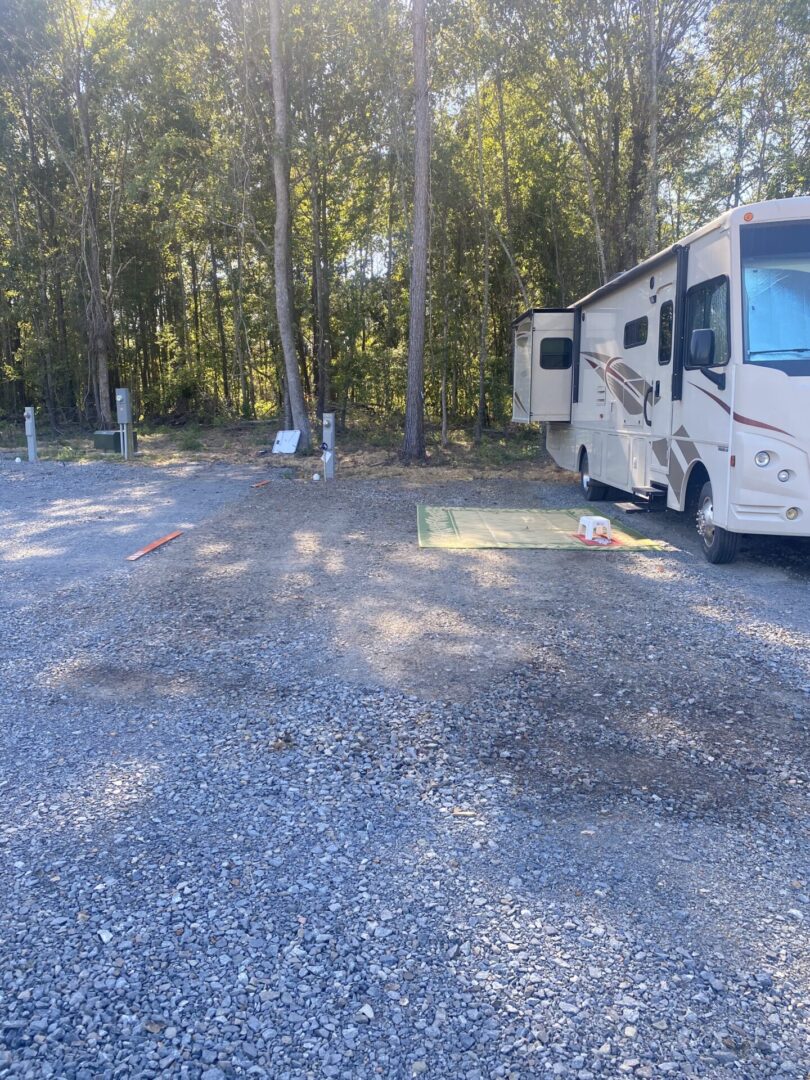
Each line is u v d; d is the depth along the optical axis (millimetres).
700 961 2926
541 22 18484
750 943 3025
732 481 8344
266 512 12781
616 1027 2625
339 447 24109
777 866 3520
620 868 3486
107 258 29969
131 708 5156
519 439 25922
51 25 24812
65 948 2975
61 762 4430
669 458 10148
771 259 8250
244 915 3164
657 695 5352
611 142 20438
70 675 5723
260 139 21734
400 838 3707
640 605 7480
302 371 31125
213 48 20922
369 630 6715
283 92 20062
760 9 17688
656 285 10578
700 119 19797
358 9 20094
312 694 5359
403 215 21797
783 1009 2705
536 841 3688
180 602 7551
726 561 9164
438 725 4867
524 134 23109
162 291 34094
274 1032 2607
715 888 3359
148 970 2869
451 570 8859
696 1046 2553
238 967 2887
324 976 2846
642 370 11172
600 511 13070
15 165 27844
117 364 33344
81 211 28594
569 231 24938
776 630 6715
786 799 4074
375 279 25516
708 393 8867
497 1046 2553
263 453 21812
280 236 20703
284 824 3818
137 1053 2525
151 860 3521
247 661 5992
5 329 33625
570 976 2846
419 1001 2734
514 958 2934
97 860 3521
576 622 6938
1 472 18266
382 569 8898
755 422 8148
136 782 4207
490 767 4375
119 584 8211
